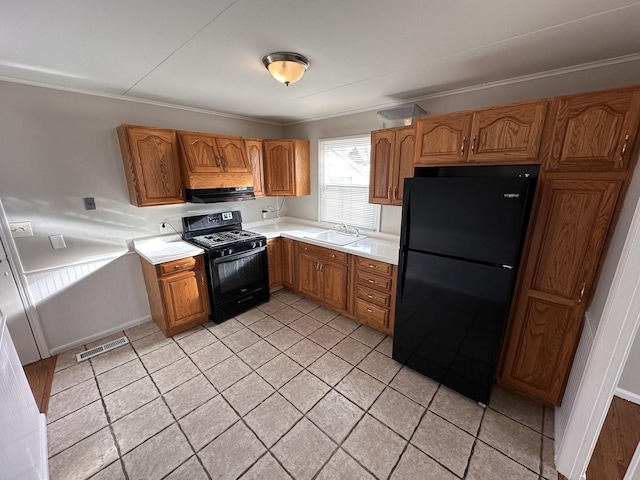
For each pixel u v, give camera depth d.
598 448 1.69
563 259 1.70
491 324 1.82
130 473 1.51
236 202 3.64
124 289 2.82
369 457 1.59
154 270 2.58
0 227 2.12
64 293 2.47
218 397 2.01
